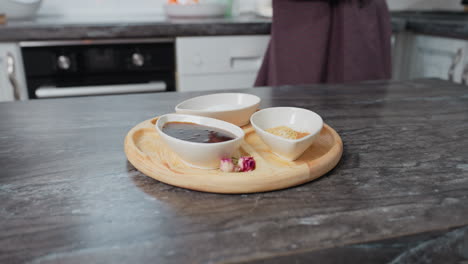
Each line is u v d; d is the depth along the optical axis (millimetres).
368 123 852
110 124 846
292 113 716
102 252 422
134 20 2051
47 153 689
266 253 419
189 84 1951
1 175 602
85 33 1738
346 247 436
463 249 478
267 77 1940
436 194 543
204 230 461
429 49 2041
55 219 484
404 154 683
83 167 633
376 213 495
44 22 1903
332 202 523
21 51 1734
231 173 563
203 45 1897
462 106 975
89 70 1833
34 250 425
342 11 1822
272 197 539
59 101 1039
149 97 1076
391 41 2006
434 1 2701
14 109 961
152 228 466
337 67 1929
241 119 759
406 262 462
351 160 659
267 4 2234
